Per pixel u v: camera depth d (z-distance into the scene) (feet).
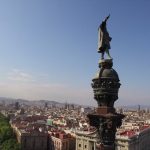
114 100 81.10
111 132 77.71
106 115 77.20
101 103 80.94
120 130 545.44
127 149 443.32
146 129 572.10
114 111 80.53
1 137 597.93
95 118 79.36
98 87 80.79
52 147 620.90
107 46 85.30
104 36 85.30
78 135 511.81
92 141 478.18
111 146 77.30
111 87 79.87
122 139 448.24
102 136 77.87
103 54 85.81
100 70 81.82
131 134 477.77
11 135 612.29
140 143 513.86
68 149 582.35
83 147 498.28
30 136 634.43
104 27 86.07
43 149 645.51
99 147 77.92
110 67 83.20
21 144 622.95
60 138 588.50
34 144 637.30
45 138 649.20
